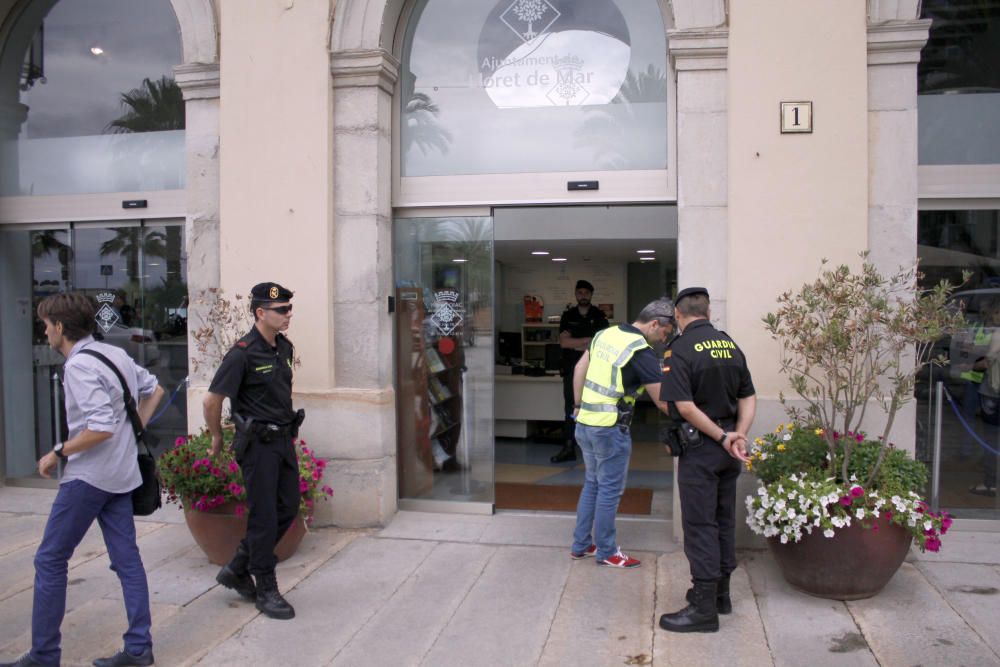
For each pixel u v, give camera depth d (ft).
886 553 13.84
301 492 16.51
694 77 17.44
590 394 16.08
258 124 19.04
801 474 14.52
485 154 19.85
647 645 12.75
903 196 16.90
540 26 19.65
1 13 22.76
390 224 19.93
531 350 36.60
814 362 14.90
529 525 19.25
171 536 18.57
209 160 20.03
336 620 13.85
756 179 16.98
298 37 18.86
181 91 21.61
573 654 12.48
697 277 17.51
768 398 16.93
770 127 16.93
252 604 14.57
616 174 19.01
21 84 22.99
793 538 13.99
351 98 18.99
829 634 12.98
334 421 18.97
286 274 18.98
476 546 17.70
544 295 37.06
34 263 22.95
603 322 27.20
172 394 21.79
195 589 15.28
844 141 16.75
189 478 15.85
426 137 20.10
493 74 19.85
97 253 22.43
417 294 20.24
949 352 18.01
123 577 12.14
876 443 15.26
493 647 12.77
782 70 16.90
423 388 20.39
